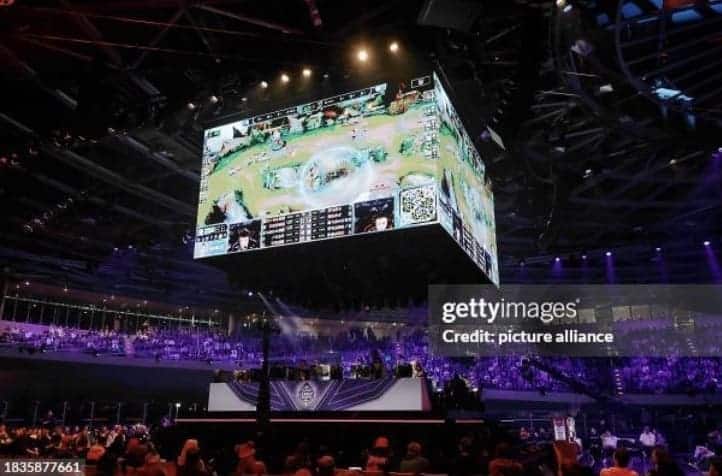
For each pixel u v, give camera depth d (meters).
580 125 16.98
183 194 22.28
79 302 32.25
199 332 35.41
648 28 12.30
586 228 25.83
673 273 30.48
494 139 14.73
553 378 27.52
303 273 13.55
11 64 13.46
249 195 12.83
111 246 26.12
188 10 11.96
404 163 11.33
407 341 32.88
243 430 11.45
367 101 12.06
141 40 13.06
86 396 26.94
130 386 28.12
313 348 32.94
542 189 18.73
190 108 13.83
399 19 11.85
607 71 13.34
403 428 10.46
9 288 29.42
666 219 24.55
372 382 11.10
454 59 12.15
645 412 24.91
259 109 13.32
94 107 13.63
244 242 12.56
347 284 13.90
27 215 22.62
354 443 10.67
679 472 6.84
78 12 11.52
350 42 12.30
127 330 33.75
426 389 11.21
